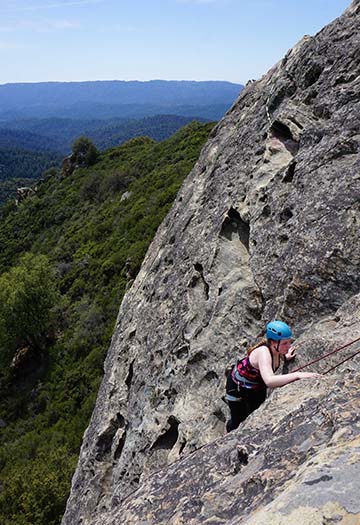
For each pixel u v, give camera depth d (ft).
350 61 31.24
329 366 16.20
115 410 38.63
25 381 113.70
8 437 93.71
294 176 28.02
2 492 70.38
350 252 22.27
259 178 31.73
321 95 31.78
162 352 33.91
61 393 99.86
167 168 177.88
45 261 122.83
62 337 118.52
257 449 12.34
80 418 90.22
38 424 93.91
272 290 25.84
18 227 231.71
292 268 24.30
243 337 27.12
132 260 123.03
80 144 258.78
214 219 34.55
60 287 141.08
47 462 73.77
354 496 7.93
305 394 14.43
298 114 31.73
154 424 31.17
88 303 125.80
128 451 33.27
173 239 40.70
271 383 14.49
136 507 13.69
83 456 41.37
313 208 25.05
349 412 10.84
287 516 8.00
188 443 26.43
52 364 111.04
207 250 33.19
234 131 40.81
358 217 22.86
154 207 146.92
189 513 11.70
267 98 37.68
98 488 36.94
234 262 30.96
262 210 29.50
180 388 30.07
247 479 11.06
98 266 137.28
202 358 28.99
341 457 9.05
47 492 65.26
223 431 25.11
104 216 171.73
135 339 39.40
